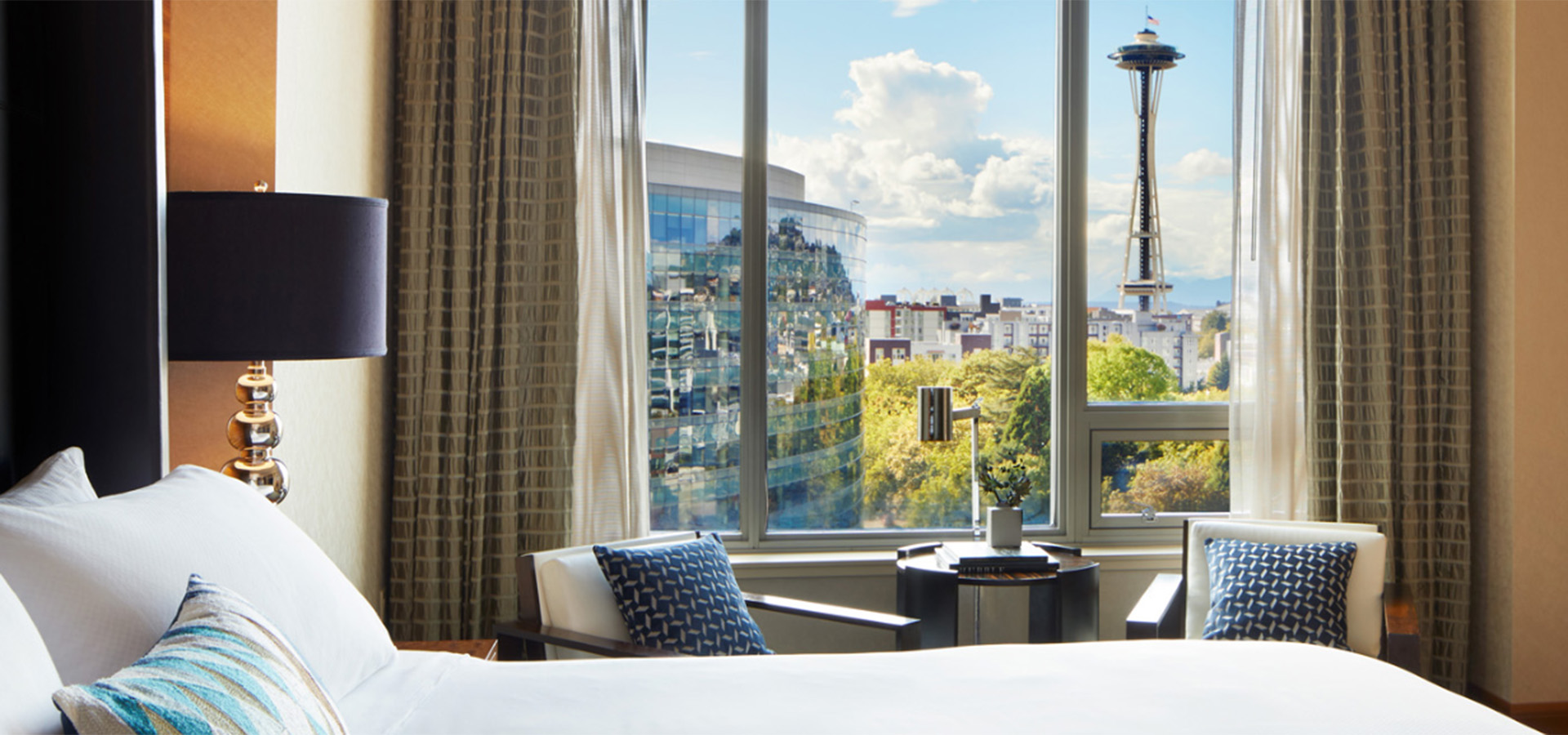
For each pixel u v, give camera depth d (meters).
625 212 3.32
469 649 2.39
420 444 3.23
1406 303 3.45
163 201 1.90
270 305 1.91
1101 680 1.77
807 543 3.67
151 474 1.89
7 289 1.78
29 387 1.85
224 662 1.10
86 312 1.87
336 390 2.84
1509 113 3.34
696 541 2.77
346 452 2.92
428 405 3.22
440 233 3.24
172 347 1.90
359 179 3.01
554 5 3.28
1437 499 3.49
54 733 0.96
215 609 1.22
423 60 3.25
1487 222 3.45
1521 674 3.35
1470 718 1.57
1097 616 3.17
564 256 3.26
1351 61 3.48
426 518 3.22
